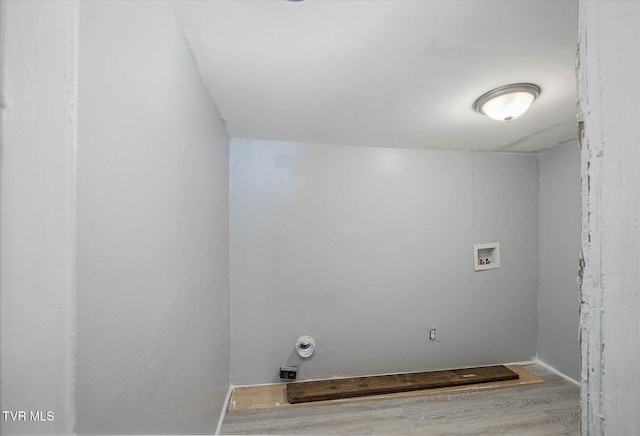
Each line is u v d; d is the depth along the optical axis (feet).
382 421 5.42
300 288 6.70
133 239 1.99
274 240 6.63
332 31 3.00
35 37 1.11
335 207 6.91
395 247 7.15
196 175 3.64
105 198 1.65
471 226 7.56
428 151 7.43
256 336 6.51
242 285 6.48
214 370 4.76
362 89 4.30
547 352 7.48
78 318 1.40
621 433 0.93
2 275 0.97
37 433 1.12
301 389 6.23
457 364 7.34
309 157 6.83
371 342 6.95
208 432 4.31
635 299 0.90
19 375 1.04
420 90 4.35
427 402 6.05
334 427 5.24
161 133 2.49
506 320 7.64
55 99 1.23
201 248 3.90
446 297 7.35
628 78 0.91
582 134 1.05
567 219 7.06
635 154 0.89
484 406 5.91
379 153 7.18
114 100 1.76
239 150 6.53
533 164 7.85
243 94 4.43
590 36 1.03
